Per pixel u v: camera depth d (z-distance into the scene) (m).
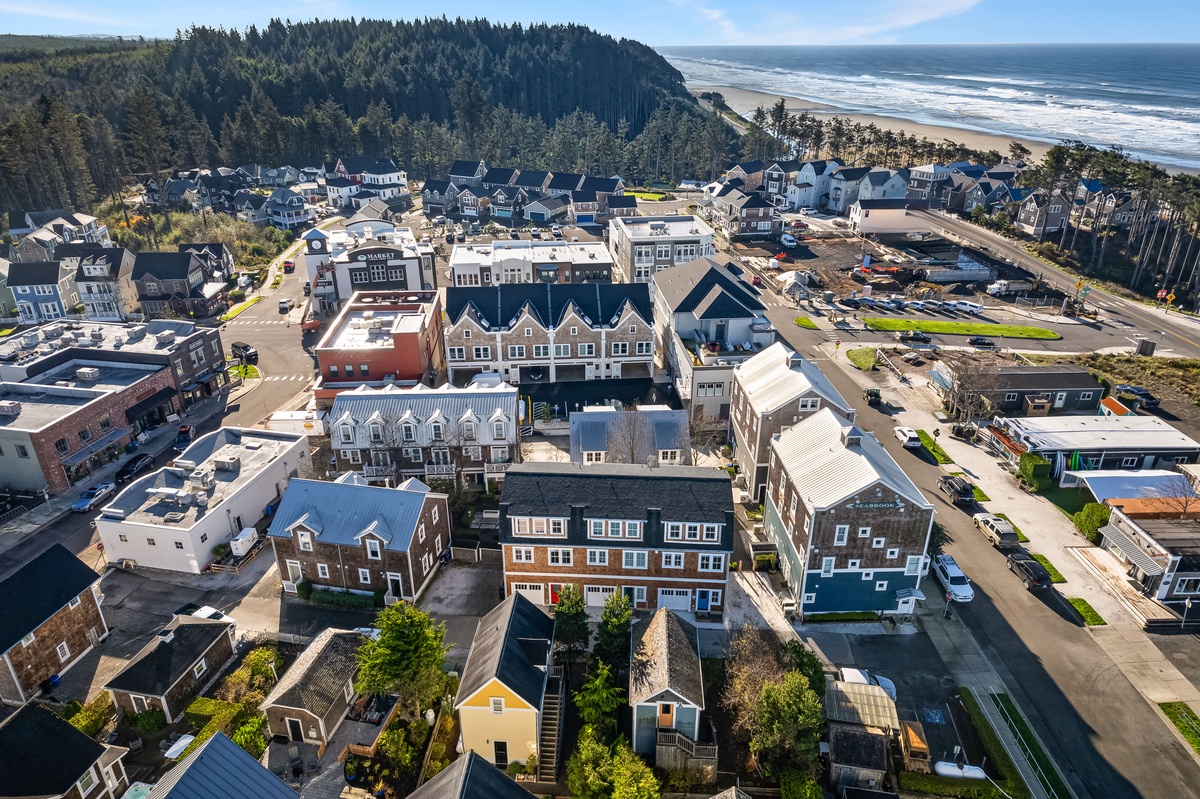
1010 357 101.56
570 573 55.94
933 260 146.00
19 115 192.50
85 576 52.03
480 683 41.41
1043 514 67.81
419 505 56.84
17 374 83.44
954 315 120.94
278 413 83.00
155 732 45.84
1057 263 147.88
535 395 92.12
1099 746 44.84
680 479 55.78
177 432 83.75
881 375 97.12
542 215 188.12
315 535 56.12
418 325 89.69
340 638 48.59
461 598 57.81
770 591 58.16
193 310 121.31
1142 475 69.25
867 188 189.75
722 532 53.50
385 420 69.94
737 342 92.19
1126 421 78.31
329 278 119.75
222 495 63.91
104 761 40.66
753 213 165.62
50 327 96.75
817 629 54.28
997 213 172.50
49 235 142.88
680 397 89.62
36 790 37.03
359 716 46.69
